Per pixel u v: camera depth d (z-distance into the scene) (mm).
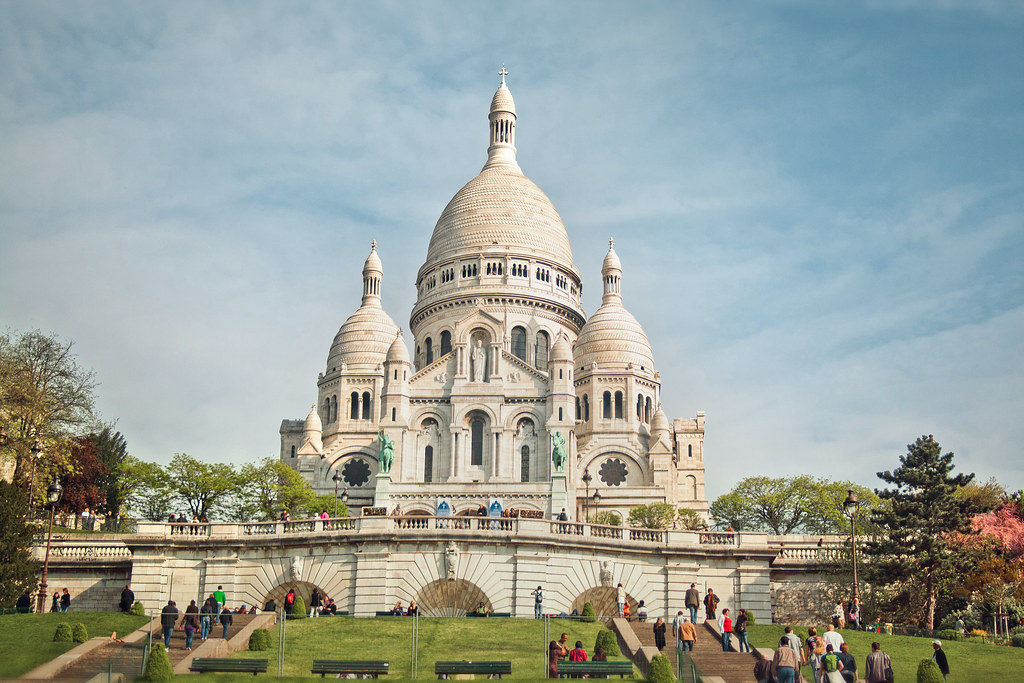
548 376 136500
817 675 47188
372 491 140875
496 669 50094
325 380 154625
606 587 69875
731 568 71750
